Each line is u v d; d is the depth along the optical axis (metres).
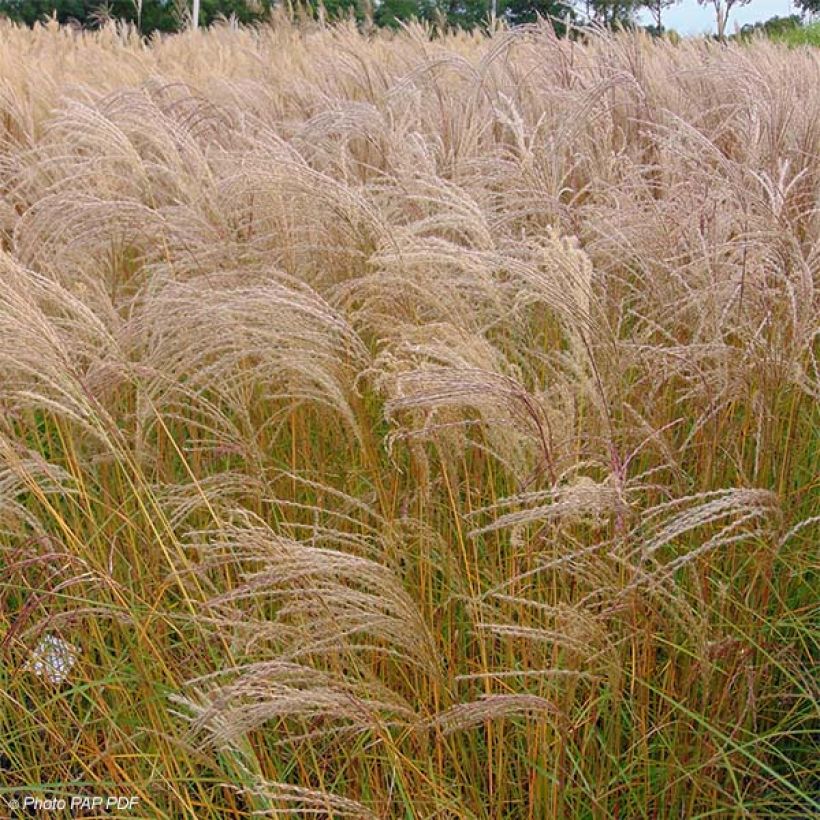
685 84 7.05
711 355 3.04
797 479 3.47
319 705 2.18
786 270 3.24
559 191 4.16
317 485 2.98
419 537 2.92
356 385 2.93
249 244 3.73
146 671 2.83
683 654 2.94
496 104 5.95
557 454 2.62
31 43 13.23
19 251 3.79
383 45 10.19
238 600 3.22
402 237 3.15
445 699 2.70
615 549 2.49
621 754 2.94
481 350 2.71
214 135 5.67
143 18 18.61
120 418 3.64
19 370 3.11
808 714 2.95
